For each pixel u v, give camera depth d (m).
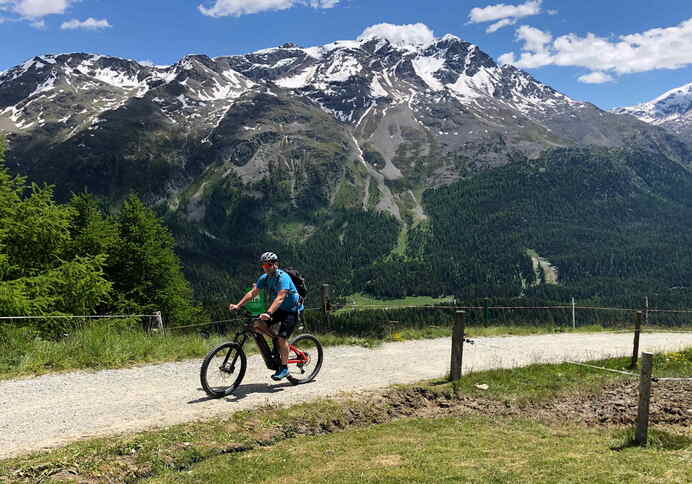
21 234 22.33
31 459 6.95
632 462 7.76
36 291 19.83
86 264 23.33
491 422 10.24
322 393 10.64
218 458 7.75
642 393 8.75
